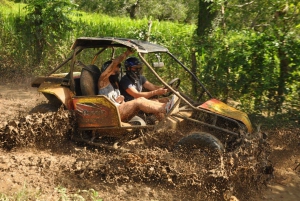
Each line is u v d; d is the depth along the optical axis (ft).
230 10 26.27
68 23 38.75
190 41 29.40
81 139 20.39
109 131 19.88
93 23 43.62
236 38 24.40
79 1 93.04
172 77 30.73
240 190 16.88
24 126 19.77
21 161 18.37
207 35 27.14
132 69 21.24
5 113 26.66
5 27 40.32
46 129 19.93
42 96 32.09
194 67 28.04
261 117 23.32
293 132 21.63
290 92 23.22
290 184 18.08
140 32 36.50
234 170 15.89
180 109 20.13
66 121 19.88
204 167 16.37
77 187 16.60
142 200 15.89
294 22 23.43
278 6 23.59
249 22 25.94
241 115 19.49
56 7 37.55
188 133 18.84
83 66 20.79
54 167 17.90
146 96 20.98
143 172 16.89
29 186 16.40
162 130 18.71
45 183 16.72
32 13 38.88
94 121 19.74
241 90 24.20
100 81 20.40
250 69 23.57
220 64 24.56
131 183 16.96
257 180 16.65
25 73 37.60
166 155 16.99
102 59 36.50
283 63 23.15
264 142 17.74
